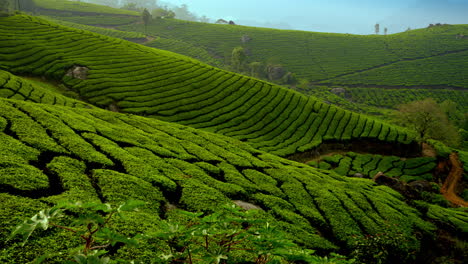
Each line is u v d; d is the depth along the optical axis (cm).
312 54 18200
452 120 10556
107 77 6200
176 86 6662
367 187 3572
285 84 14488
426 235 2614
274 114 6625
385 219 2631
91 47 7350
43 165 1811
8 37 6694
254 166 3031
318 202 2528
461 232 2884
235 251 1220
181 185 2086
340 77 15600
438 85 14875
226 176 2531
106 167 2030
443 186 5694
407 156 6656
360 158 5978
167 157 2600
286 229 1942
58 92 5444
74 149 2081
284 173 3008
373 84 14988
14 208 1225
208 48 18050
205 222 458
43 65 6106
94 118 3084
